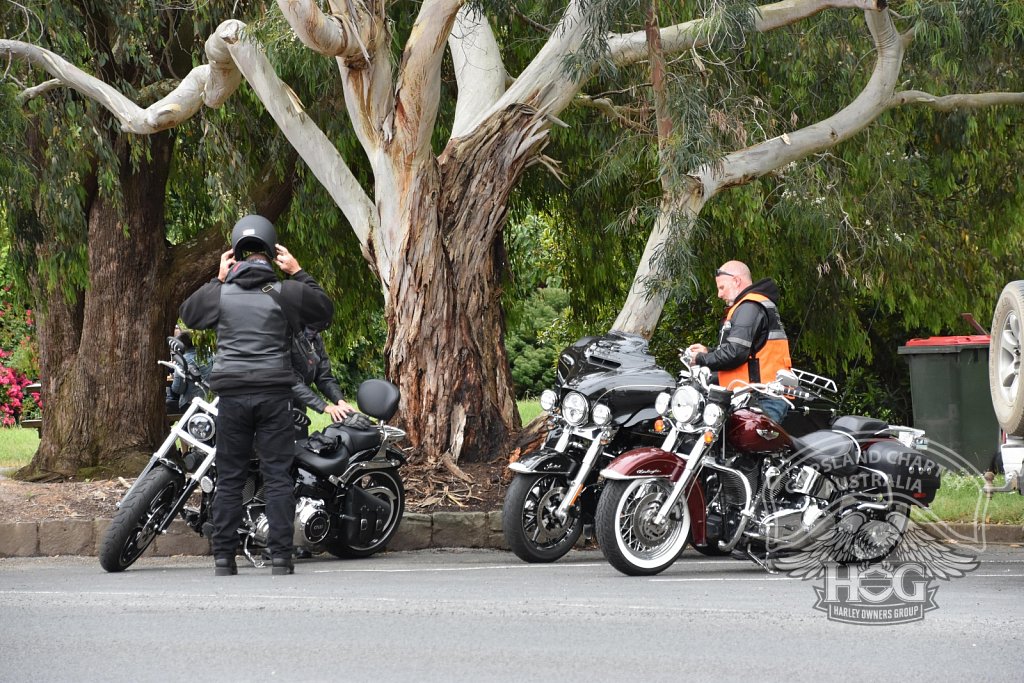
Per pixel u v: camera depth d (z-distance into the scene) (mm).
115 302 25812
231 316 15062
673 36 21891
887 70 23422
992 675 9234
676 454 15312
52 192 23203
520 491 16406
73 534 18062
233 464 15125
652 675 9211
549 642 10406
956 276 31609
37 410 52094
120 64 25391
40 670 9344
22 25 23828
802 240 29797
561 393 16766
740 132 22359
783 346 16750
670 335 36469
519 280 34031
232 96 25578
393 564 16641
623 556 14906
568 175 27891
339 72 24062
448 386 21844
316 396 16469
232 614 11703
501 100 22203
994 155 29703
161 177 26312
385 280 22078
